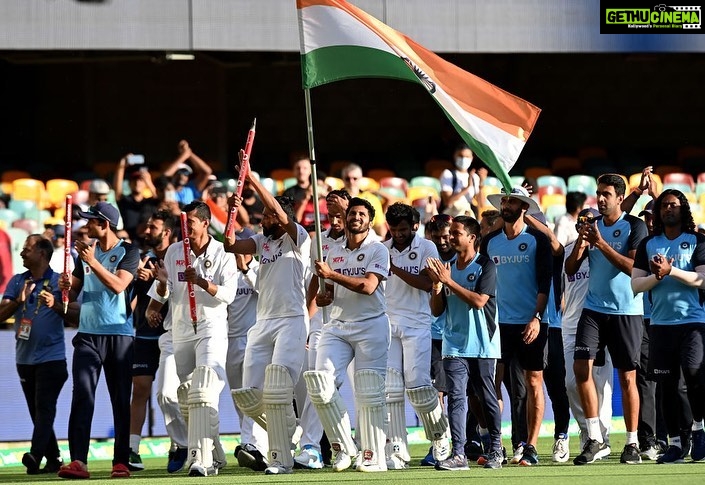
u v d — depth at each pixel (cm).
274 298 2862
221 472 3005
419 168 6819
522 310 3095
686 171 6881
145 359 3341
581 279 3425
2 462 3775
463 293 2822
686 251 2898
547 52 5350
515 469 2884
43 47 5041
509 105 2994
